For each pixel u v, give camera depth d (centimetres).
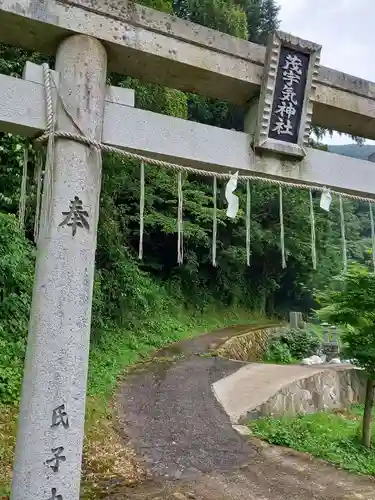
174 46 386
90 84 355
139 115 373
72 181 343
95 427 723
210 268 2017
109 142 362
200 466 645
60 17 352
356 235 2641
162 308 1695
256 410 911
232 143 403
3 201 849
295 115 418
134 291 1429
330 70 443
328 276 2203
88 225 346
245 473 637
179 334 1592
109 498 517
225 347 1489
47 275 333
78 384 334
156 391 970
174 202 1714
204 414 863
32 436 321
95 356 1109
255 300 2244
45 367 325
